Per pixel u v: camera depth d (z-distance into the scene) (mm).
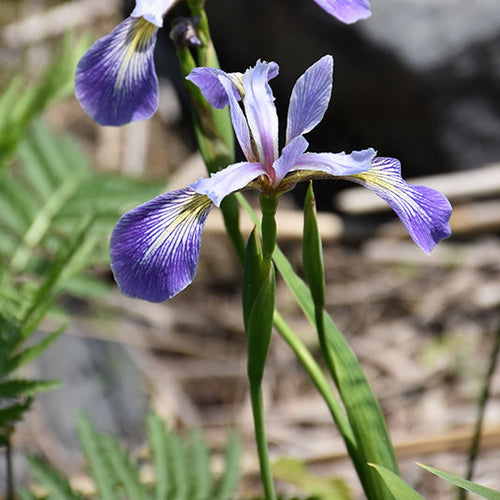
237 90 911
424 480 1246
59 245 1054
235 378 1530
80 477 1114
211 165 927
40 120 1102
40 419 1212
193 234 892
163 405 1383
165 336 1561
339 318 1670
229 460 992
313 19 1734
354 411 929
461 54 1685
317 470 1267
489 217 1714
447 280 1710
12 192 1063
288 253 1709
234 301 1678
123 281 883
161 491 976
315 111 906
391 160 906
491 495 874
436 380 1526
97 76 905
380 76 1734
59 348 1310
